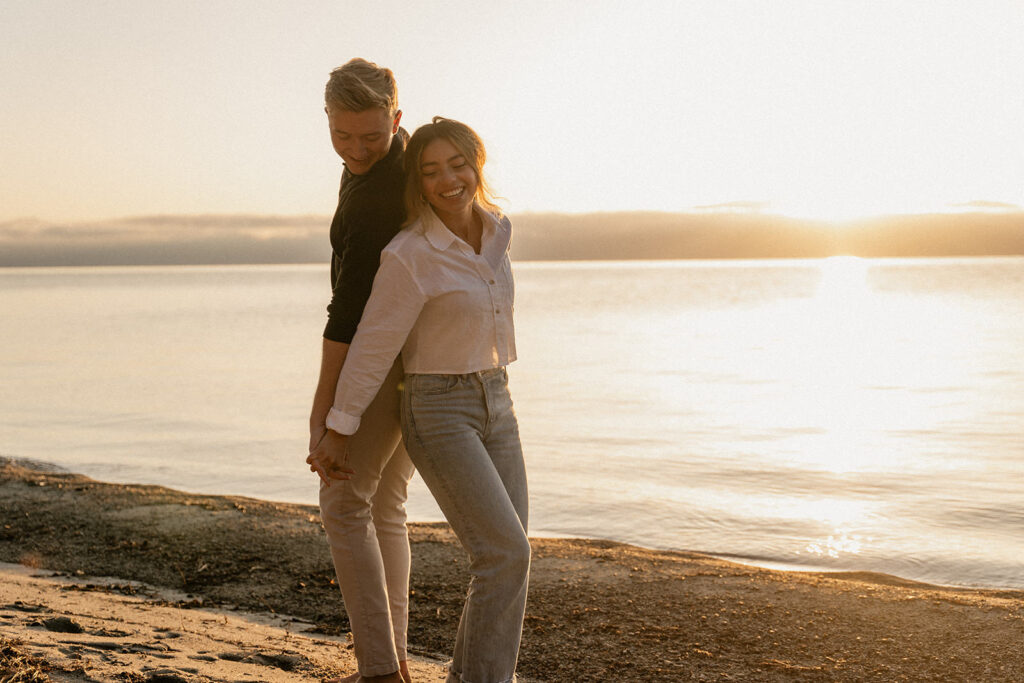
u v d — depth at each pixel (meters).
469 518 2.58
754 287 170.88
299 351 42.81
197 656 3.61
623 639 4.63
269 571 6.11
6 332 60.12
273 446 15.48
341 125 2.54
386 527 3.01
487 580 2.56
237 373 31.67
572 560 6.25
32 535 7.10
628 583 5.62
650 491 11.16
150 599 5.49
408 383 2.62
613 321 67.94
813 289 152.50
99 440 16.31
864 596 5.27
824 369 32.47
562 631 4.77
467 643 2.58
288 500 10.77
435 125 2.57
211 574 6.07
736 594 5.36
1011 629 4.65
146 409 21.31
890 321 63.59
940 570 7.56
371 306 2.54
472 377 2.60
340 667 3.80
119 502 8.09
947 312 74.25
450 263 2.55
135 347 45.84
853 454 14.48
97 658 3.23
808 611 5.01
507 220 2.78
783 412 20.73
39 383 28.12
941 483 11.85
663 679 4.09
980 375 29.22
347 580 2.79
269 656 3.81
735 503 10.44
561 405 22.30
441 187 2.54
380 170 2.62
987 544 8.43
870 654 4.36
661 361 36.50
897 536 8.78
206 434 17.06
